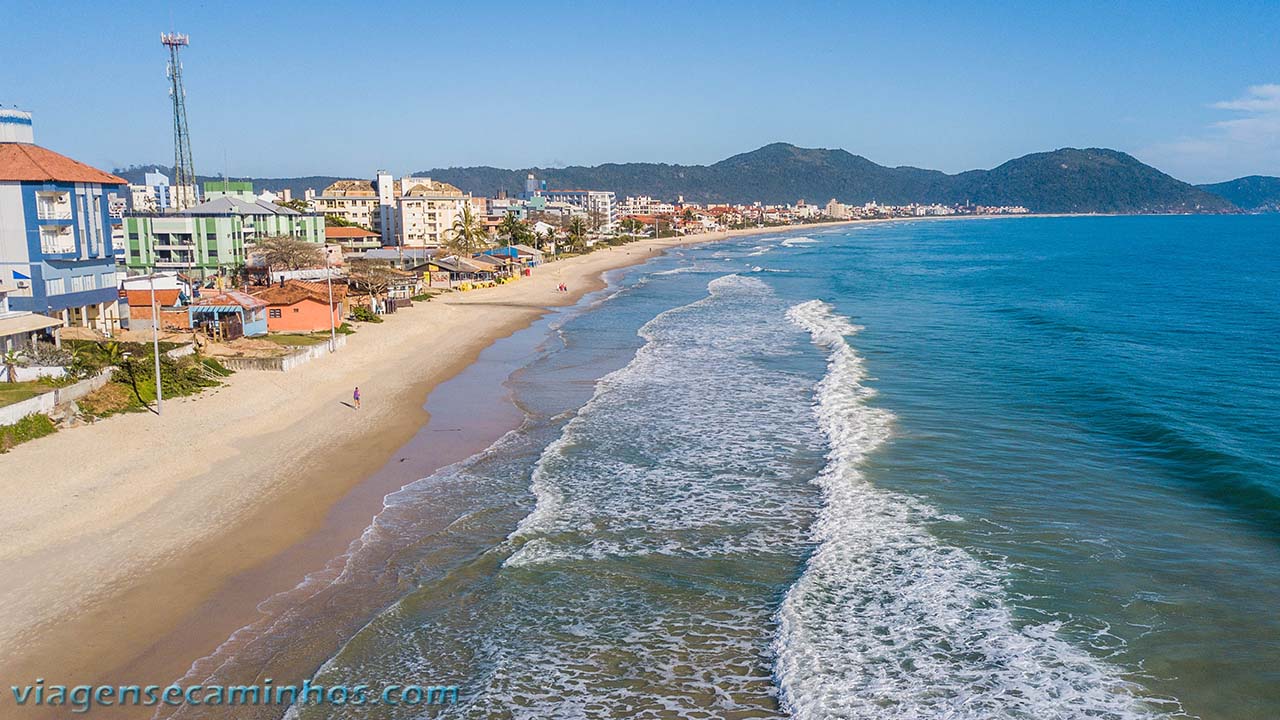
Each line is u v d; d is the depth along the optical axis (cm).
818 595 2169
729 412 4003
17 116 5338
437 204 16075
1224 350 5328
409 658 1939
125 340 4969
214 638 2016
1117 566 2284
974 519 2617
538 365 5388
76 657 1917
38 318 4459
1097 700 1719
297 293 6212
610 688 1820
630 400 4303
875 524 2595
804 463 3222
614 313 8062
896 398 4141
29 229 4878
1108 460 3153
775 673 1859
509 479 3150
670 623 2078
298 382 4641
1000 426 3622
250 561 2430
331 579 2328
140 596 2206
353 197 16838
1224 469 2934
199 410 3941
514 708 1750
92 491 2866
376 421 3969
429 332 6756
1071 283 10219
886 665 1862
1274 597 2095
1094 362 4950
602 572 2344
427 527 2697
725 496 2895
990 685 1780
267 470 3219
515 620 2100
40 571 2308
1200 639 1922
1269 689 1733
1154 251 17275
